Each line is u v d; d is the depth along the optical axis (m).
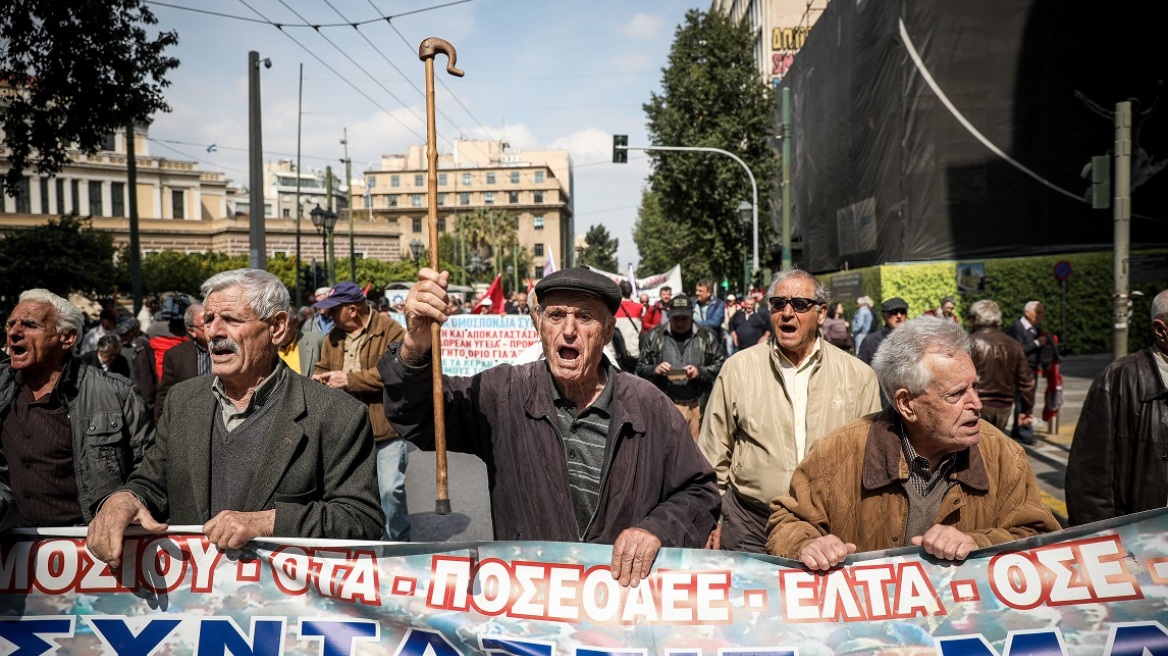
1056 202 19.56
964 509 2.27
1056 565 2.13
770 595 2.18
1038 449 8.49
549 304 2.23
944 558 2.15
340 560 2.22
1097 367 16.45
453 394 2.39
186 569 2.23
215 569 2.23
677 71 33.50
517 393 2.38
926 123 19.59
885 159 20.25
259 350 2.35
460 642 2.20
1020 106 19.48
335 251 61.81
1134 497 3.03
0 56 11.58
